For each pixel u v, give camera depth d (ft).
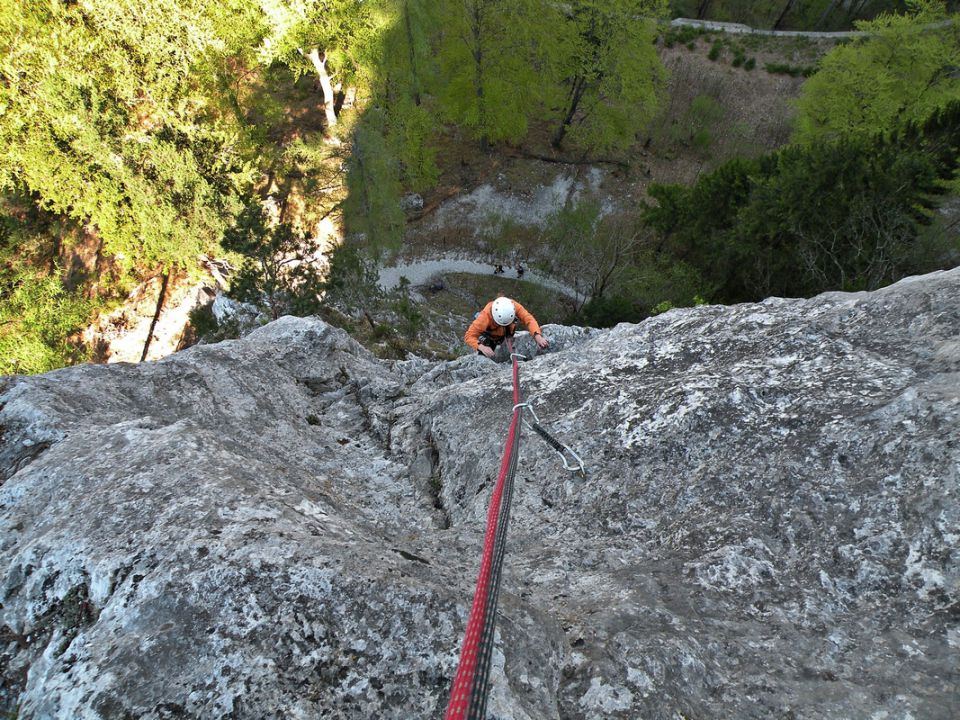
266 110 116.16
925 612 10.58
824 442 13.56
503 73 126.21
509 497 9.83
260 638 9.16
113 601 9.95
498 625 10.05
